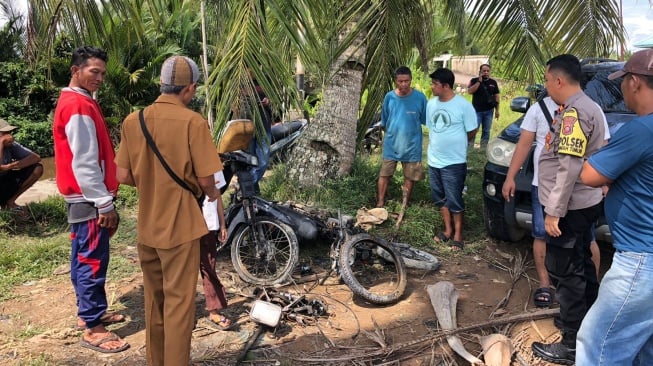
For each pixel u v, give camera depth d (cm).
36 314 398
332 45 534
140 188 290
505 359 327
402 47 656
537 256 415
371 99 625
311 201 588
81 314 351
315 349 352
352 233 452
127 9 449
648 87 244
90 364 335
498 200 481
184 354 294
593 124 305
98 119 343
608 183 254
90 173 329
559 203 306
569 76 314
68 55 1158
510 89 862
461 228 524
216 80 385
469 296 430
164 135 281
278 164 752
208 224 360
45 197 729
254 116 390
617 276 252
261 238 440
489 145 493
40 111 1208
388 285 448
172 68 284
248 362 335
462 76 1778
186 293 291
